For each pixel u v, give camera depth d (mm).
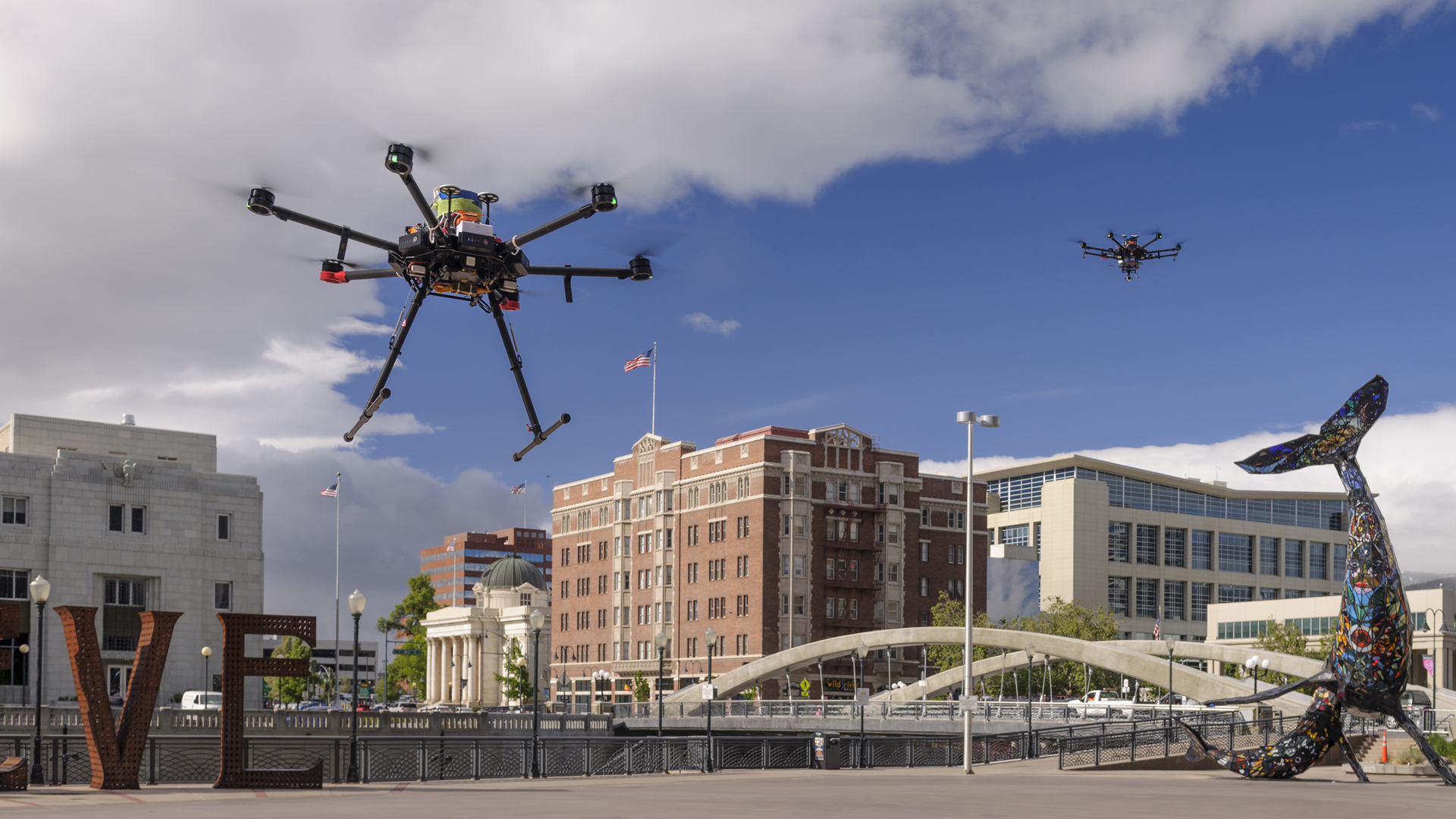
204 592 82188
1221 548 192125
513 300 23547
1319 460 37906
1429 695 82750
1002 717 78188
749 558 123000
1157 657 95938
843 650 100562
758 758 68812
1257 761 38062
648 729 87625
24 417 82688
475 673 169875
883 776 41094
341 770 47594
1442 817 22906
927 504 134125
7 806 24344
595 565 146000
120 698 78000
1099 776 40969
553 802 25688
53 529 77562
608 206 21516
